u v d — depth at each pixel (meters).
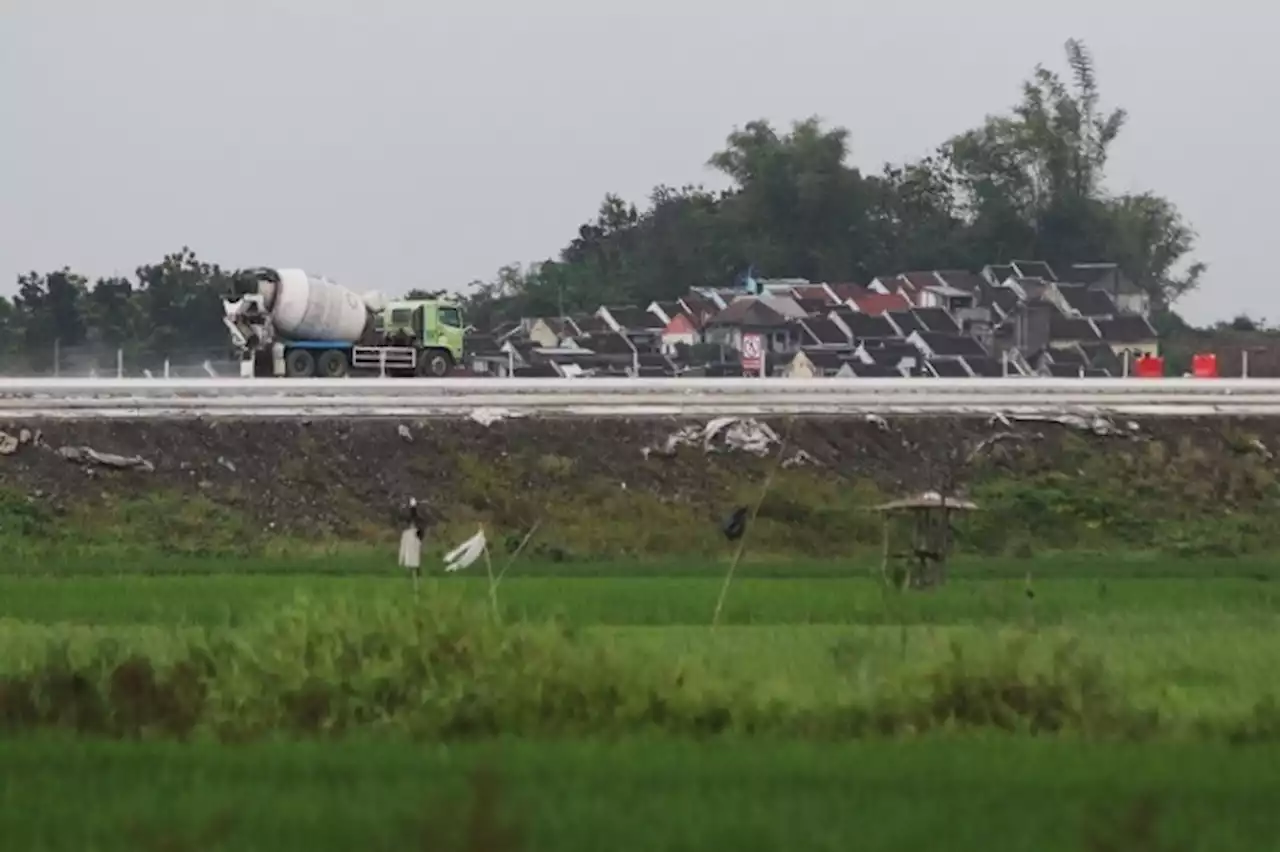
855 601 117.12
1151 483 166.38
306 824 61.12
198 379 183.25
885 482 163.50
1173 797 65.81
